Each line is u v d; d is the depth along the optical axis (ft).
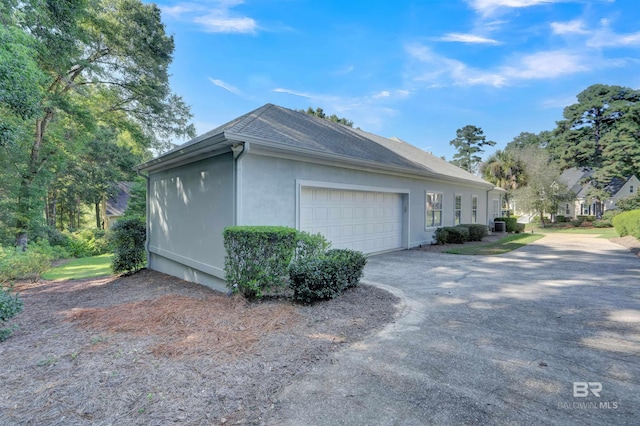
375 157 30.40
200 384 8.58
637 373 9.11
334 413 7.45
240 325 12.85
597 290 18.25
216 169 20.93
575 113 92.38
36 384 8.67
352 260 17.52
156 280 26.53
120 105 53.26
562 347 10.84
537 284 19.77
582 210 99.86
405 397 8.06
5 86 19.88
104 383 8.66
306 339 11.50
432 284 19.85
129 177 79.00
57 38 34.63
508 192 82.94
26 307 19.04
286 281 16.33
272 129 23.00
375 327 12.79
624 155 82.94
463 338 11.68
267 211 20.61
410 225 36.42
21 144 42.39
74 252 60.23
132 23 45.19
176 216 26.43
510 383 8.64
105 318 14.44
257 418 7.29
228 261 17.02
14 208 46.60
